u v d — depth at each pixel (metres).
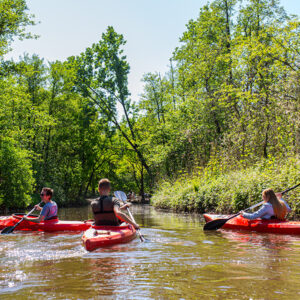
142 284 3.15
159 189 23.09
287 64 14.44
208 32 24.86
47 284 3.20
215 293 2.87
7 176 17.73
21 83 23.03
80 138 33.19
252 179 10.57
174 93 30.55
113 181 40.53
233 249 5.02
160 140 28.89
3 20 18.86
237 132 15.84
